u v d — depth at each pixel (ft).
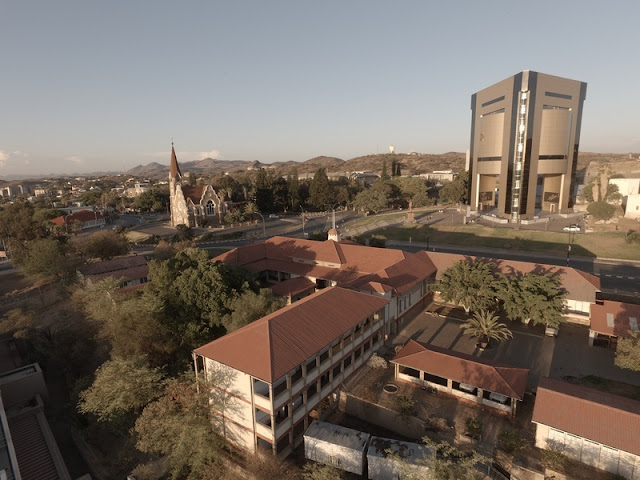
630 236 258.98
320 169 533.14
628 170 555.28
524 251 276.21
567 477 84.99
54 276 248.93
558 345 139.74
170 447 102.27
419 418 105.29
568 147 374.22
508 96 353.10
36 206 561.43
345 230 385.70
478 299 150.61
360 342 128.88
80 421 127.34
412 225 367.04
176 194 445.37
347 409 118.01
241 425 101.24
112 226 478.59
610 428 85.97
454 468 76.54
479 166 416.87
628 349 107.96
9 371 145.69
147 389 111.65
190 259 160.04
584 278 159.63
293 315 112.57
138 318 131.34
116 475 108.78
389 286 150.61
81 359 156.04
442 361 117.80
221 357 100.63
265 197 526.98
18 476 79.20
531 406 109.50
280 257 215.31
